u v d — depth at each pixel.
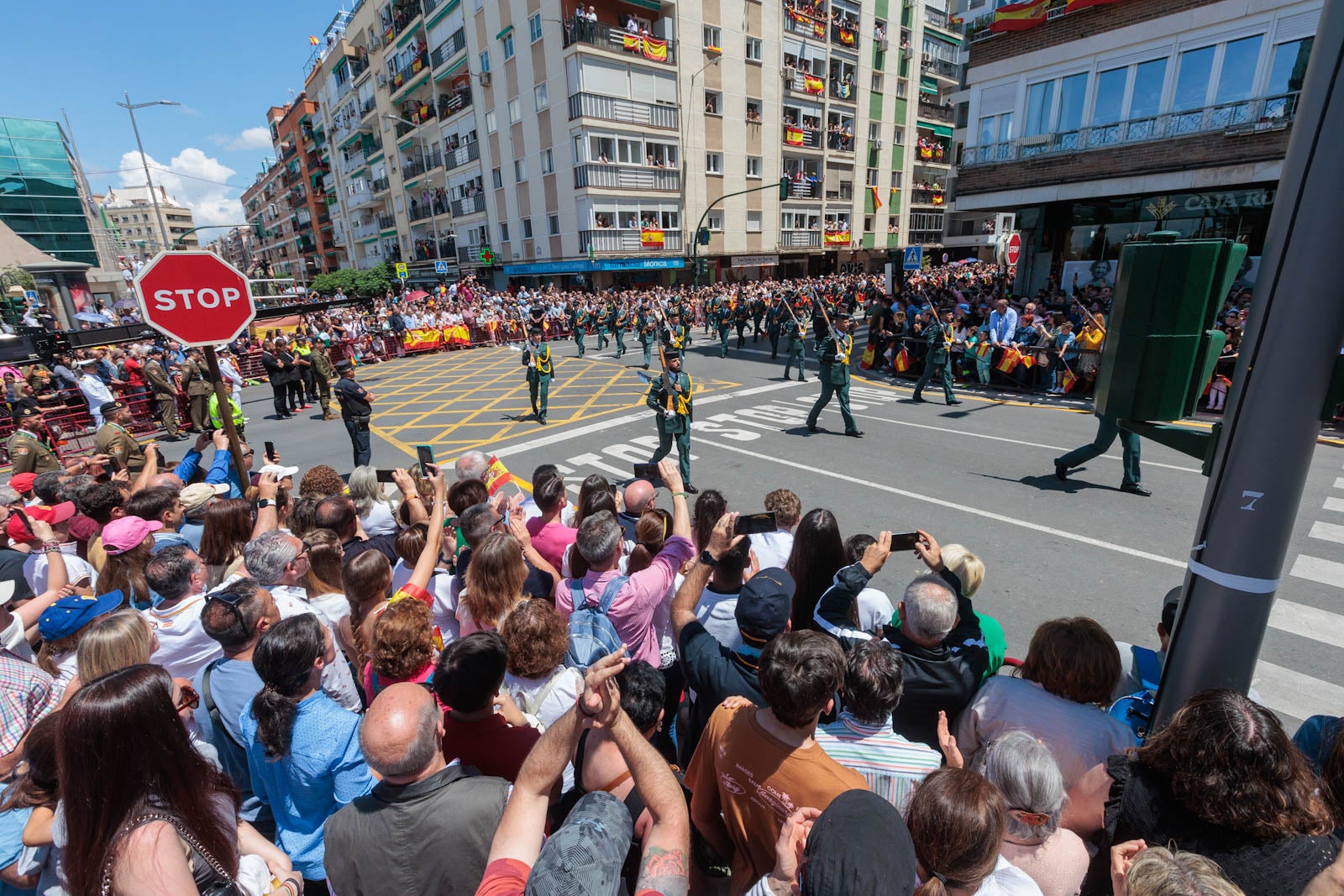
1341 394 1.75
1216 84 13.17
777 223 36.59
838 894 1.23
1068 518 6.58
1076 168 15.46
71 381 13.13
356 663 3.18
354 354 20.58
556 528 4.36
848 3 36.88
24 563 4.02
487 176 36.00
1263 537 1.91
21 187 40.00
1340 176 1.63
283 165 70.00
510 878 1.39
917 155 44.38
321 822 2.22
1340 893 1.50
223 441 5.75
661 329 19.44
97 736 1.52
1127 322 2.06
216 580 4.01
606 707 1.50
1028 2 15.51
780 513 4.14
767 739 1.85
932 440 9.52
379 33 42.00
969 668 2.56
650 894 1.29
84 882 1.54
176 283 3.84
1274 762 1.58
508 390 15.48
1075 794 2.17
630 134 29.83
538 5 28.80
